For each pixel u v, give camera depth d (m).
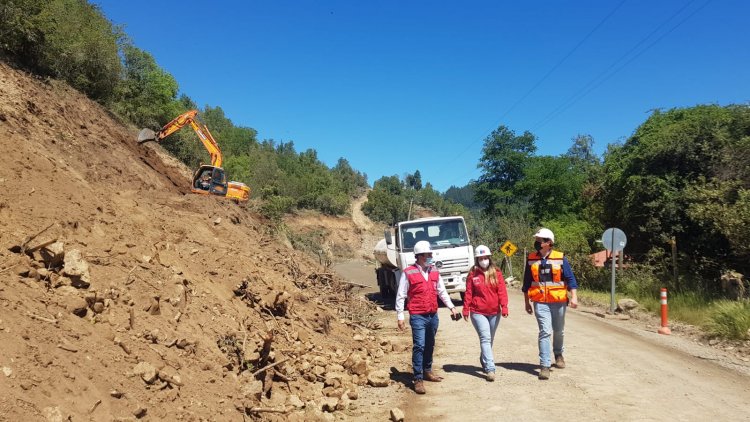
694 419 5.66
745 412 5.90
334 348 8.98
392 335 12.06
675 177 18.58
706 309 12.97
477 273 7.69
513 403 6.38
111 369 4.28
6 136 7.65
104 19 23.97
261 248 14.47
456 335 11.33
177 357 5.18
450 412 6.21
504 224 35.34
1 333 3.76
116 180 14.31
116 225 7.61
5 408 3.19
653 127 22.47
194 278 7.54
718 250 16.98
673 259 16.86
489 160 53.69
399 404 6.66
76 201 7.43
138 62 27.67
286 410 5.72
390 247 17.61
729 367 8.22
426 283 7.33
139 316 5.46
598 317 14.19
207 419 4.56
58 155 12.48
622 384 7.07
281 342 7.77
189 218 12.28
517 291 23.03
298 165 112.25
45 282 4.89
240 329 6.92
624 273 19.94
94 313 4.96
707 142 17.59
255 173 78.31
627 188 20.42
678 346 9.95
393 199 111.56
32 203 6.42
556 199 45.00
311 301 10.93
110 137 18.42
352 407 6.59
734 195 15.44
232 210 17.22
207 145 21.56
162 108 28.48
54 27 19.17
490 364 7.47
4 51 17.34
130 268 6.35
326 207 91.75
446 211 123.25
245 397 5.32
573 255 24.36
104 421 3.71
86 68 21.56
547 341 7.47
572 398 6.48
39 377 3.61
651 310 14.42
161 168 21.12
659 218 18.81
